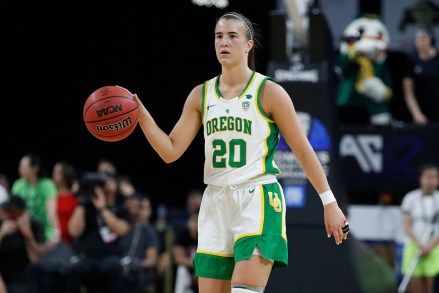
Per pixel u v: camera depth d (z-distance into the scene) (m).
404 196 20.98
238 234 7.47
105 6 27.53
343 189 11.80
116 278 15.88
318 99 11.81
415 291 18.17
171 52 28.25
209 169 7.68
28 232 15.75
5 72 27.53
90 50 27.84
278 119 7.58
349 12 24.66
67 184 16.75
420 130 19.78
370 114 20.70
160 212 23.78
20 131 28.00
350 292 10.70
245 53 7.70
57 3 27.20
